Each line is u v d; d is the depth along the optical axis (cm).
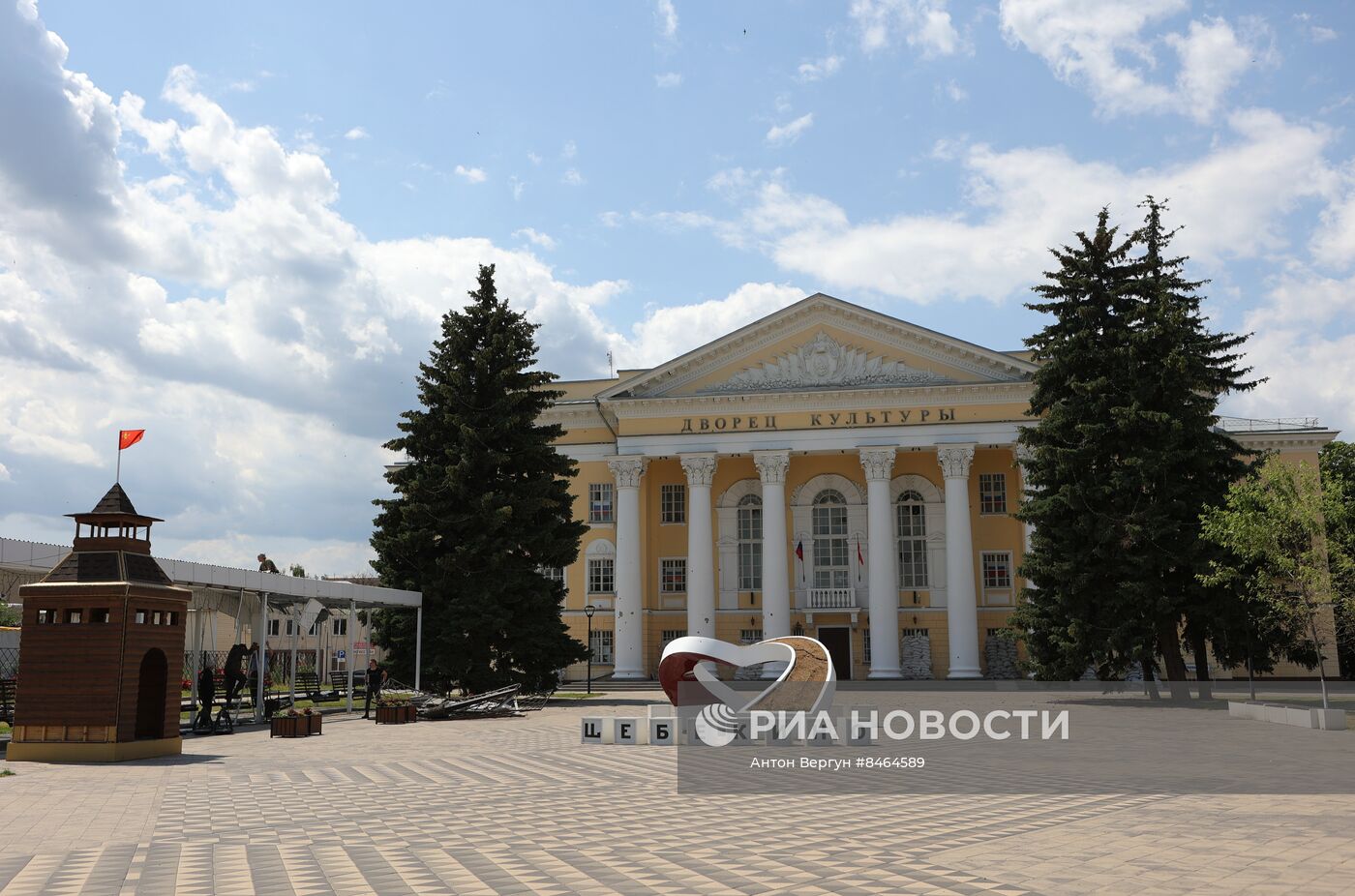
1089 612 3606
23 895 831
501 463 3953
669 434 5719
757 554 5925
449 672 3725
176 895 827
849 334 5641
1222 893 801
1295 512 2989
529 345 4141
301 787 1509
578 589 5903
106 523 1922
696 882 862
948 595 5400
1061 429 3722
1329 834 1062
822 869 912
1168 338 3600
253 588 2747
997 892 816
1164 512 3494
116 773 1667
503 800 1366
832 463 5947
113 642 1855
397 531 3934
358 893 830
